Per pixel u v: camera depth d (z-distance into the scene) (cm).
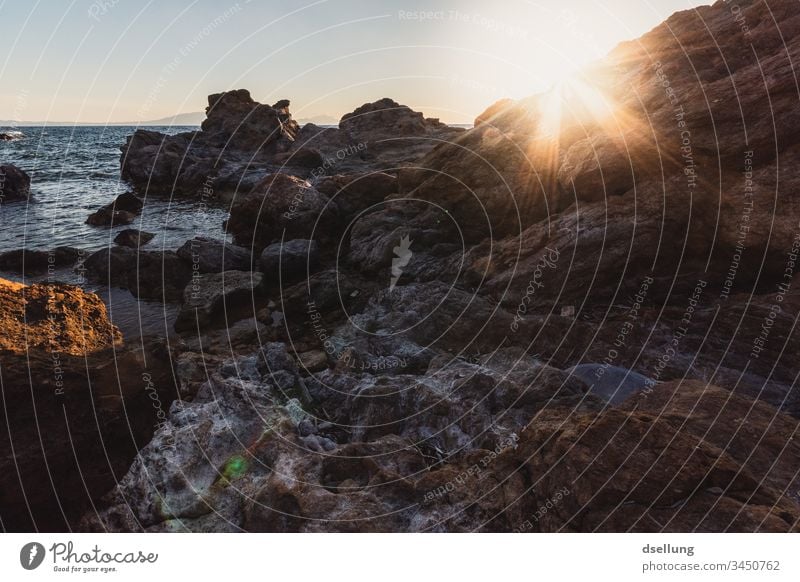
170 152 4056
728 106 1048
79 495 522
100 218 2562
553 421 530
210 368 836
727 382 708
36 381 541
